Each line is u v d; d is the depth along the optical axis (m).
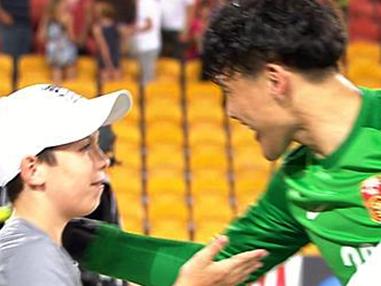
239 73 2.54
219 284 2.58
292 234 2.86
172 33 10.88
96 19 10.48
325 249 2.61
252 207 2.91
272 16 2.49
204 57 2.60
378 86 10.52
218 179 9.57
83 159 2.51
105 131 3.95
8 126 2.50
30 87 2.60
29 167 2.47
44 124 2.49
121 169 9.48
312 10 2.49
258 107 2.55
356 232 2.53
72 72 10.40
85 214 2.55
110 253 2.94
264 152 2.62
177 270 2.88
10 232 2.45
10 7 10.63
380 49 10.90
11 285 2.36
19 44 10.66
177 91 10.42
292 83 2.50
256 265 2.64
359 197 2.51
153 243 2.94
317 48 2.47
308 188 2.60
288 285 3.79
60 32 10.38
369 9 11.58
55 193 2.49
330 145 2.54
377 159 2.50
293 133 2.57
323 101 2.52
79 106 2.54
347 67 10.63
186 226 8.91
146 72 10.62
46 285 2.34
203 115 10.23
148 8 10.59
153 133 10.01
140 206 9.13
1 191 2.95
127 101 2.66
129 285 3.35
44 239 2.44
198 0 10.84
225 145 9.96
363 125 2.52
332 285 3.79
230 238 2.91
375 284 2.50
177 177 9.56
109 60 10.46
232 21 2.53
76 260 2.94
